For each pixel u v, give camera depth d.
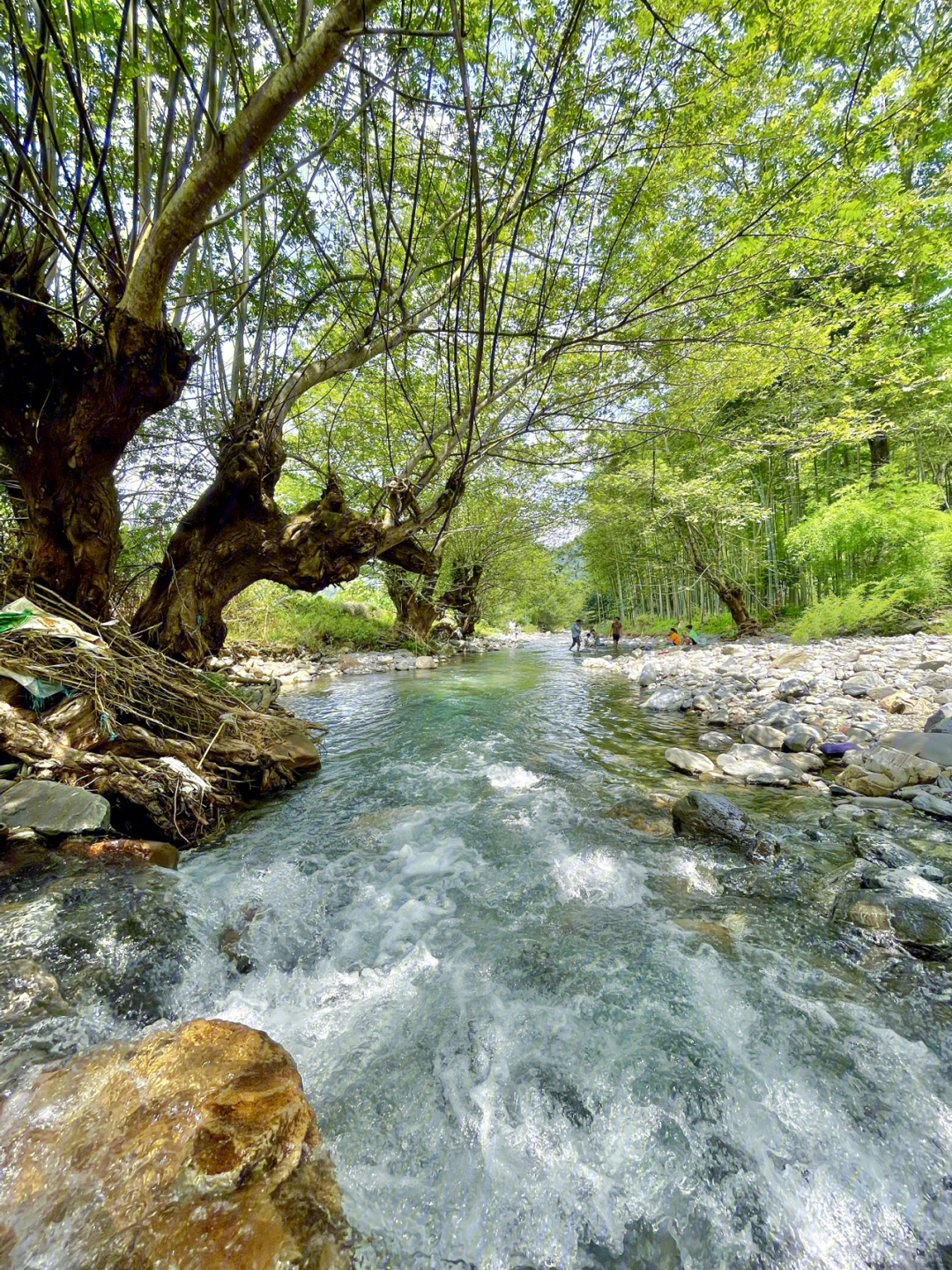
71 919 2.49
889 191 4.18
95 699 3.92
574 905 2.88
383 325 4.55
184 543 5.10
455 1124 1.63
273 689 5.93
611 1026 2.01
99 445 4.10
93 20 2.75
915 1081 1.73
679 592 25.88
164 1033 1.76
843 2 3.28
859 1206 1.40
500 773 5.27
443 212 4.67
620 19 3.30
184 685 4.59
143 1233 1.14
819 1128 1.59
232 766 4.53
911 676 7.57
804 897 2.84
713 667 11.21
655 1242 1.34
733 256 4.70
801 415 10.13
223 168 3.05
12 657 3.78
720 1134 1.59
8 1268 1.07
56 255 4.13
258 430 5.05
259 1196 1.24
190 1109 1.41
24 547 4.39
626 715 8.09
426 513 5.81
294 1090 1.52
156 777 3.71
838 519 12.67
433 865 3.37
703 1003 2.11
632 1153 1.55
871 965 2.29
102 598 4.67
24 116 3.61
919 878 2.76
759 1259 1.29
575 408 6.14
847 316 6.24
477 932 2.66
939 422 13.81
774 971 2.28
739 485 14.37
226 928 2.68
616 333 5.42
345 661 15.11
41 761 3.54
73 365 3.96
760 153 4.18
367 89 3.10
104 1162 1.28
